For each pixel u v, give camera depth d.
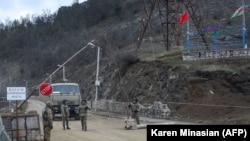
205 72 36.47
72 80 84.94
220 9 76.19
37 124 20.64
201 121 29.06
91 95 64.00
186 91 36.12
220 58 38.38
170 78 39.06
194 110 33.00
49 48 125.38
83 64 90.62
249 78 34.34
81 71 83.94
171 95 37.38
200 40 54.12
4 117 20.19
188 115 32.66
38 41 137.75
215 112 31.28
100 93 59.66
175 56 43.41
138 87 44.47
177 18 51.41
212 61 38.50
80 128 29.69
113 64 59.69
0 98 56.91
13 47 143.62
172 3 56.50
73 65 95.19
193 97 35.16
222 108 31.50
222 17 71.06
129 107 29.05
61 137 24.56
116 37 85.00
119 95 49.00
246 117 27.00
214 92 34.44
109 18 116.94
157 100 39.28
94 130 28.00
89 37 106.19
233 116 29.30
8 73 125.56
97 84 47.59
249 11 68.88
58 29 138.88
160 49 54.06
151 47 58.19
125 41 80.19
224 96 33.66
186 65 38.97
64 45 113.06
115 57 58.09
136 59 50.69
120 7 114.06
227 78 35.19
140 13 100.75
